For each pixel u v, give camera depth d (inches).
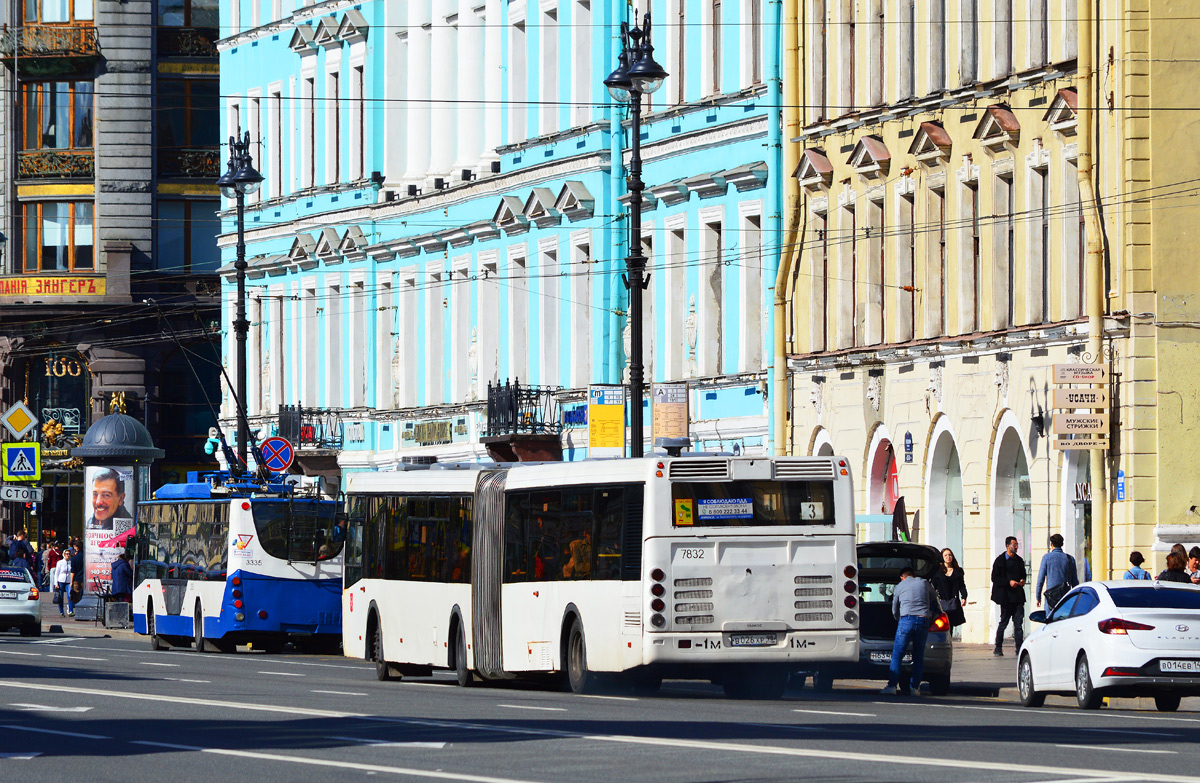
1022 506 2947.8
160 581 3636.8
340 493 4741.6
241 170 3767.2
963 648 2913.4
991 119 2923.2
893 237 3186.5
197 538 3511.3
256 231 5078.7
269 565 3376.0
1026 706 2043.6
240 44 5142.7
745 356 3521.2
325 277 4820.4
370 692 2143.2
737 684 2188.7
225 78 5216.5
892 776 1191.6
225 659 3102.9
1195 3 2655.0
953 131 3041.3
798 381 3427.7
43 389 6013.8
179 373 6033.5
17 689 2110.0
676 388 3531.0
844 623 2102.6
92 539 4434.1
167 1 6028.5
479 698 2043.6
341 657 3321.9
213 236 6028.5
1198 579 2383.1
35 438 5940.0
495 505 2378.2
